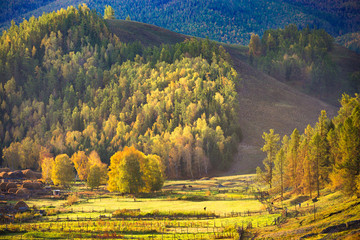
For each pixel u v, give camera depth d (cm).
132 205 8762
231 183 13475
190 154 17512
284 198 8656
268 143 9988
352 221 4459
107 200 9994
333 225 4647
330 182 7919
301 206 6919
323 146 8000
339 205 5738
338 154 7656
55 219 7119
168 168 17612
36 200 10144
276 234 5034
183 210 7675
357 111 6975
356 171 6238
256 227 5769
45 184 14125
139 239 5428
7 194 10888
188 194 10744
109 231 5997
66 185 13875
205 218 6981
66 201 9975
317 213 5609
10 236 5759
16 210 8194
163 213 7344
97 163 14500
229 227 5891
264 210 7250
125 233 5919
